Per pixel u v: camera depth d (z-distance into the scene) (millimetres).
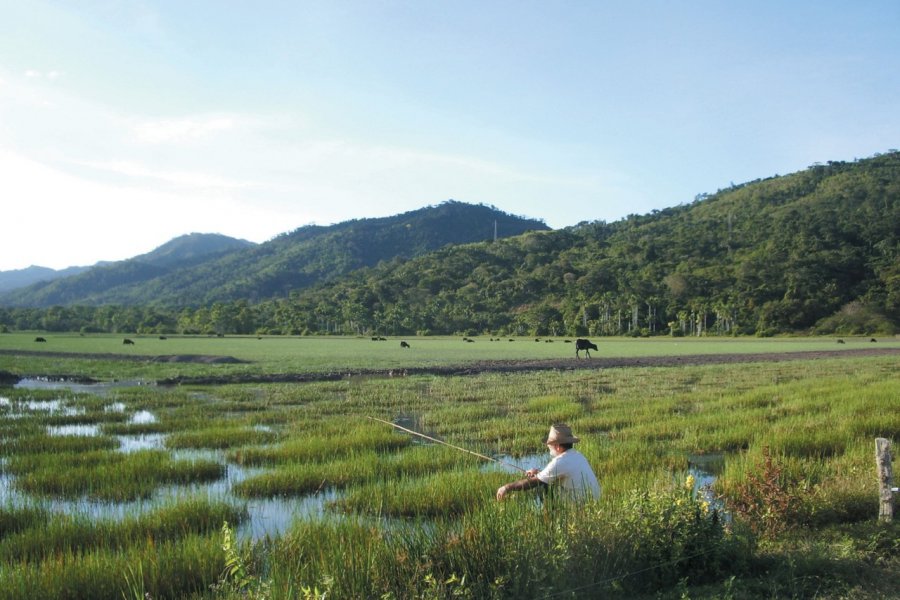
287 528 8055
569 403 20688
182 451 14375
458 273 170500
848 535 6824
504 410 19953
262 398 24562
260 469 12664
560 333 123938
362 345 77938
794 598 5273
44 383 32344
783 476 8516
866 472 8727
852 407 16203
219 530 8328
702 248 157750
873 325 102750
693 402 21109
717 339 98625
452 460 12398
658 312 124812
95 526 8477
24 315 154250
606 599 5379
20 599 6078
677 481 9039
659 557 5988
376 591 5172
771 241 144250
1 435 16250
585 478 7133
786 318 110438
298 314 148875
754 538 6730
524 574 5422
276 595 4953
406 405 21875
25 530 8477
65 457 13055
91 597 6234
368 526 7363
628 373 35156
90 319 159125
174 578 6582
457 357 51750
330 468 11648
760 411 17297
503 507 6590
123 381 33031
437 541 6047
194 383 31781
